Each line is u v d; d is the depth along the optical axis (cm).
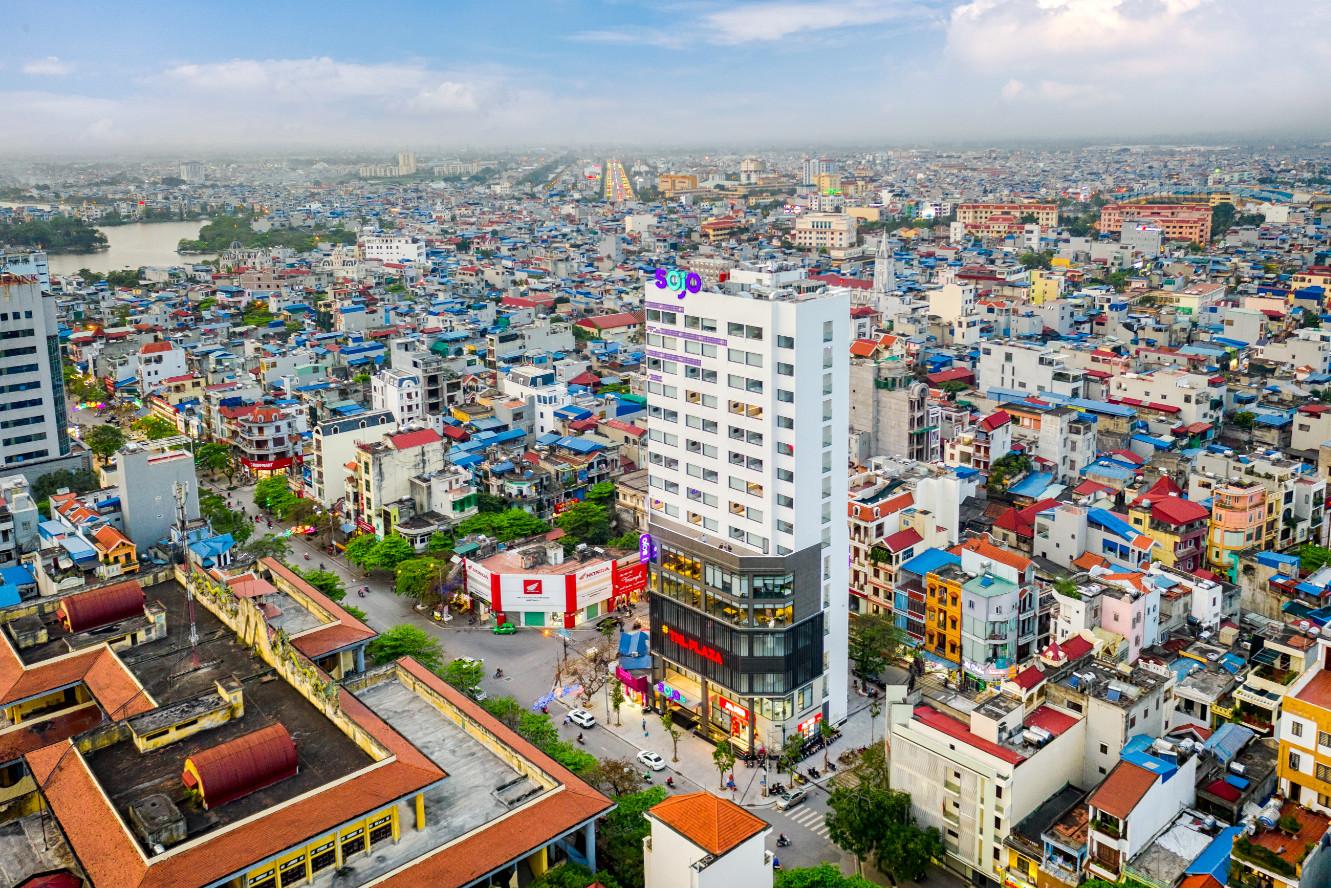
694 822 10375
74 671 12962
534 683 17488
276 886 9744
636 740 15900
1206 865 11162
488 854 10331
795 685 15125
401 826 10800
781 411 14375
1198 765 12706
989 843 12231
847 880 11419
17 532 19712
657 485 16438
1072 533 19538
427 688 13450
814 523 14925
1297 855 10788
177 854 9294
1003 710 12750
